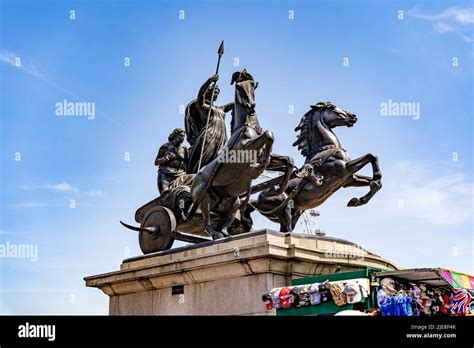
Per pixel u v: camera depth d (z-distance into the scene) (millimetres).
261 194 18094
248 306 12352
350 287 10445
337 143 18328
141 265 14648
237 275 12641
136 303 14508
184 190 15453
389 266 14000
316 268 12664
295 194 17922
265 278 12227
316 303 10875
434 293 10680
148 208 16172
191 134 17375
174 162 16750
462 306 10352
